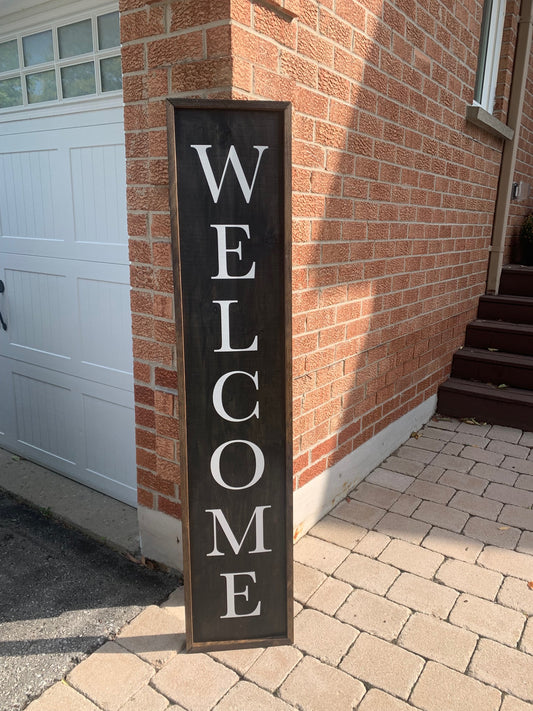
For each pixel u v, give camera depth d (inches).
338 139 97.9
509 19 182.1
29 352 130.1
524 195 220.5
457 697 70.9
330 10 89.7
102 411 116.6
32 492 122.4
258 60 76.1
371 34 102.6
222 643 77.6
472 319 191.5
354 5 95.9
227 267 69.3
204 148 66.2
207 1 71.2
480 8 151.1
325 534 106.8
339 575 94.7
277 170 68.0
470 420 165.0
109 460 118.3
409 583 92.9
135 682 73.0
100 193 105.0
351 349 114.7
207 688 72.1
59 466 131.2
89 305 113.0
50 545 104.0
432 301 153.9
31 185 118.6
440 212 149.3
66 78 105.9
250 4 73.2
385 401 134.6
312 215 94.3
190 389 71.4
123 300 106.2
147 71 78.7
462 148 157.5
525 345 175.5
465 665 76.0
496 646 79.4
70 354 120.0
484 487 125.6
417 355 149.6
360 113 103.3
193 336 70.2
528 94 206.7
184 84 75.7
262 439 74.2
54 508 115.3
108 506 116.3
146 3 76.0
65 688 72.1
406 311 138.4
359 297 114.3
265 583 77.9
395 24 110.4
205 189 67.1
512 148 190.7
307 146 89.9
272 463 75.0
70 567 97.3
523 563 98.5
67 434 126.7
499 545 103.7
